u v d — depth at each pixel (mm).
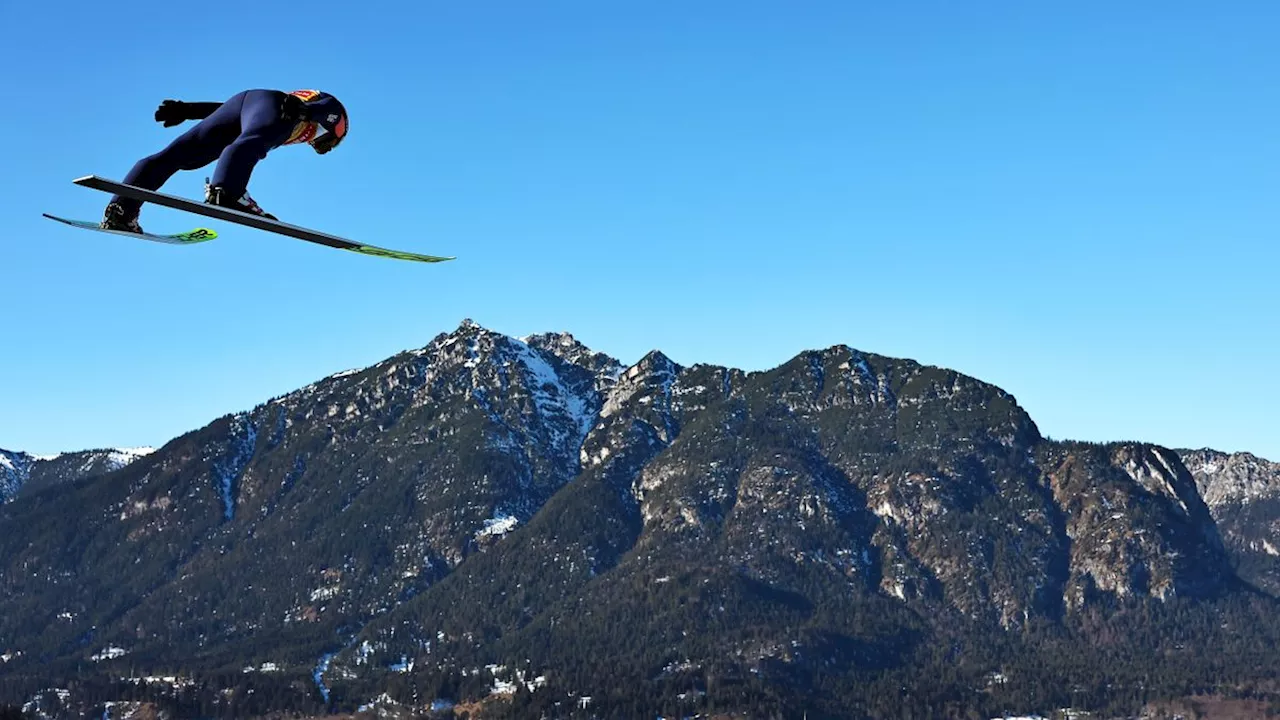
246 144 24016
